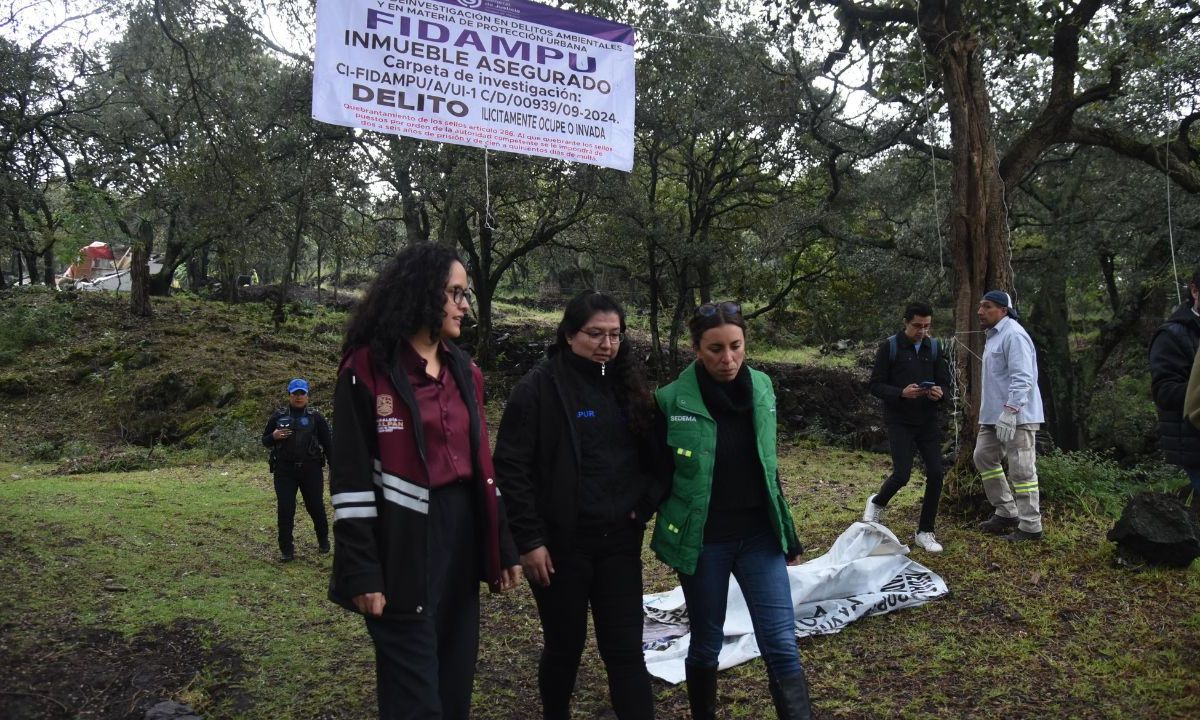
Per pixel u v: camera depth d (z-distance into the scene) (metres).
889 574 4.77
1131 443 18.02
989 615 4.37
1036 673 3.68
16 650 3.90
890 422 5.51
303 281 37.66
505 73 5.39
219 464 12.40
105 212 18.55
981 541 5.50
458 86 5.27
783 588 2.96
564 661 2.88
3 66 16.77
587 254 22.42
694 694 3.03
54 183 21.72
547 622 2.87
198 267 31.39
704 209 16.64
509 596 5.26
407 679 2.32
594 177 15.01
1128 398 19.27
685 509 2.92
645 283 19.58
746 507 2.97
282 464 6.35
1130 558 4.87
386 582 2.35
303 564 6.26
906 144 14.23
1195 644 3.81
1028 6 7.41
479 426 2.62
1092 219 15.88
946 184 15.16
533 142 5.48
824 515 7.43
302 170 14.98
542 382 2.86
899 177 16.25
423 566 2.39
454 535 2.52
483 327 20.41
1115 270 19.36
